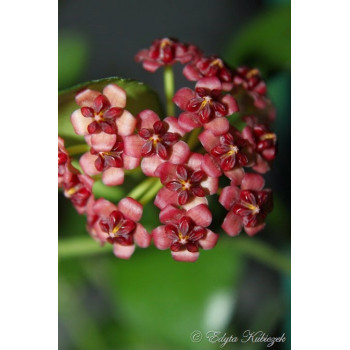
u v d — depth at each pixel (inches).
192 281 6.8
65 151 6.6
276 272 7.2
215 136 6.4
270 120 7.0
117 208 6.5
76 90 6.3
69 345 7.0
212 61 6.7
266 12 7.3
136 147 6.3
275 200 7.1
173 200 6.4
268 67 7.3
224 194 6.4
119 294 6.8
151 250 6.9
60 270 7.0
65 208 7.1
